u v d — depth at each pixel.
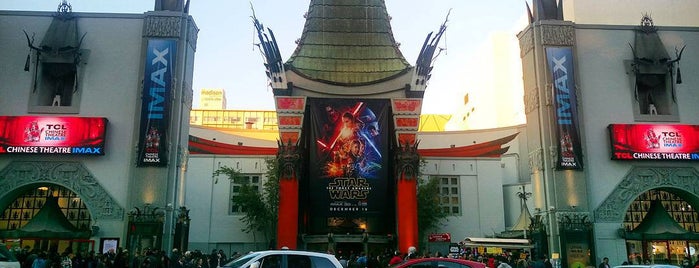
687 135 42.34
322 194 49.78
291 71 52.25
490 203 64.62
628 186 41.72
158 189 39.44
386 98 51.94
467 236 63.25
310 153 50.59
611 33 44.22
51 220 39.00
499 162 66.19
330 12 55.97
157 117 40.44
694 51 44.41
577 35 44.06
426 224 59.78
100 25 42.38
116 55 41.88
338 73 53.84
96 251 38.44
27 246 38.44
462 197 64.69
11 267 23.52
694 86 43.69
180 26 42.47
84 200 39.50
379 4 56.38
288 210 49.38
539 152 42.34
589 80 43.16
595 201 41.22
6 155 39.88
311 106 51.56
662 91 43.81
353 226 54.91
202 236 60.38
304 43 54.81
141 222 38.56
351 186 49.97
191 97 45.03
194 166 62.56
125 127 40.72
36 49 40.94
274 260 17.55
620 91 43.12
